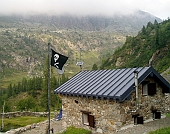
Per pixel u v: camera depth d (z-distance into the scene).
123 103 16.12
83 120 19.22
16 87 129.88
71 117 20.69
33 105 65.25
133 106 16.80
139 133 14.70
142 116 17.20
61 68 17.80
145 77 16.66
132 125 16.66
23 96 114.69
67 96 21.09
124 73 18.39
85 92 17.86
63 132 20.53
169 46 94.62
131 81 16.38
